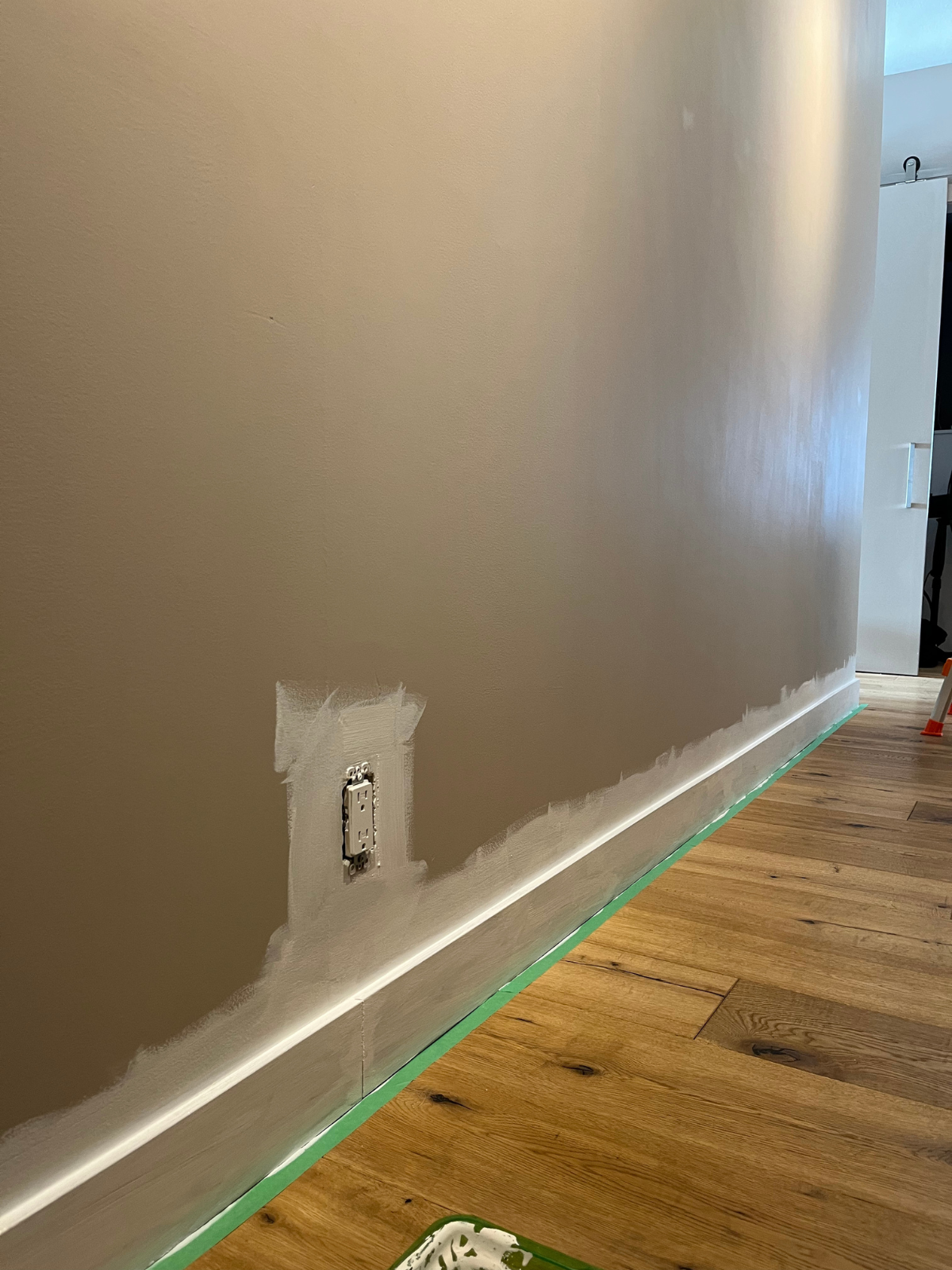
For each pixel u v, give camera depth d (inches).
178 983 31.3
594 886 61.8
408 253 40.0
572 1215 33.3
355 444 37.6
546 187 50.5
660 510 68.6
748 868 71.9
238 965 33.8
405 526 40.9
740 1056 44.3
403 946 43.1
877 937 58.7
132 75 27.7
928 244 178.1
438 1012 45.4
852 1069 43.3
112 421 27.7
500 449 47.6
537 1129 38.3
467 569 45.5
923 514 183.6
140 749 29.4
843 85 116.2
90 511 27.3
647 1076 42.4
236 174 31.4
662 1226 32.8
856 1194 34.7
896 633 189.0
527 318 49.4
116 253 27.5
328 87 35.1
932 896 66.0
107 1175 28.7
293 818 35.9
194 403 30.4
